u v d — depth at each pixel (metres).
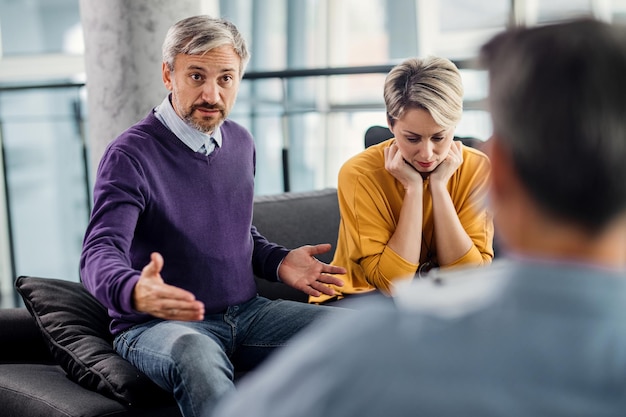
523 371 0.57
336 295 2.54
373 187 2.45
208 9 6.01
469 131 3.15
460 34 5.85
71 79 5.90
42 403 2.07
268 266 2.34
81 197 5.37
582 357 0.56
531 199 0.62
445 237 2.38
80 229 5.56
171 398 2.10
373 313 0.65
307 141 5.59
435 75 2.24
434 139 2.30
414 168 2.39
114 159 2.12
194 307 1.72
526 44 0.64
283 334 2.23
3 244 5.48
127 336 2.12
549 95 0.61
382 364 0.60
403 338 0.61
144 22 3.20
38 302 2.37
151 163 2.14
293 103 5.54
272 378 0.64
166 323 2.10
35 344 2.46
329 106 5.90
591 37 0.62
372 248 2.42
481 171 2.49
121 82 3.23
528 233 0.63
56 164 5.31
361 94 5.96
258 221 2.83
